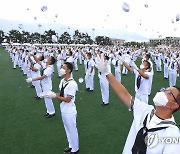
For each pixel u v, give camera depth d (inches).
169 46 2518.5
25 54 628.1
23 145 211.8
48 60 279.9
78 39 2819.9
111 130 245.3
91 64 423.8
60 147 207.6
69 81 187.0
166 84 520.7
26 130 246.5
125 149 84.5
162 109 76.5
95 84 503.2
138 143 77.7
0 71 698.2
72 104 188.9
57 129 249.0
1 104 345.4
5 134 236.2
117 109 319.9
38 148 205.8
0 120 277.1
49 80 287.4
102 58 93.8
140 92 276.1
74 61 741.9
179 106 76.2
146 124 78.4
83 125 259.8
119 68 519.8
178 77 623.5
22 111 312.3
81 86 480.4
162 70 807.7
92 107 330.0
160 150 72.5
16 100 367.6
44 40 2321.6
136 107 86.8
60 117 287.7
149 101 364.8
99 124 262.8
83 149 203.3
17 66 830.5
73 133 191.9
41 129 249.3
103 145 210.7
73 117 189.0
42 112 308.3
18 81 532.1
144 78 264.8
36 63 370.0
